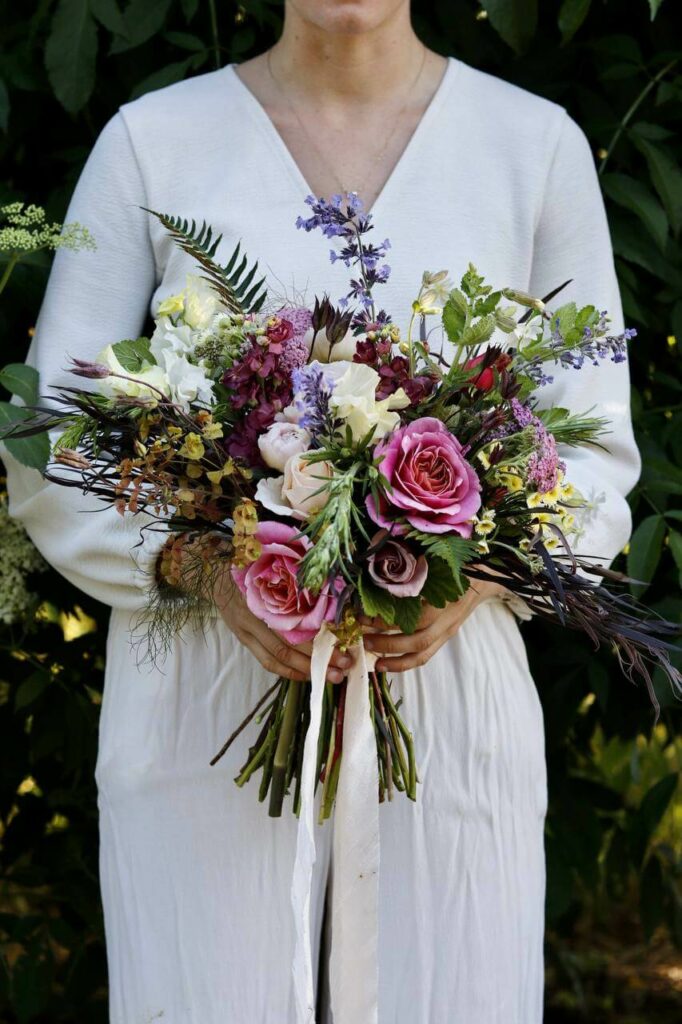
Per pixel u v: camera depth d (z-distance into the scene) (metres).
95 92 2.04
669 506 2.04
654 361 2.15
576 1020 2.73
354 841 1.36
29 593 1.97
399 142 1.58
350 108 1.59
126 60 2.00
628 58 1.97
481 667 1.50
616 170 2.04
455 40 2.00
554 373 1.60
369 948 1.37
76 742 2.06
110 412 1.28
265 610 1.25
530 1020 1.55
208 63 2.03
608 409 1.61
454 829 1.47
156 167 1.58
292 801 1.46
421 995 1.46
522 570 1.30
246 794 1.46
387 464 1.21
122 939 1.52
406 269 1.52
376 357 1.27
